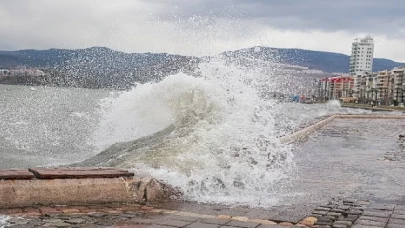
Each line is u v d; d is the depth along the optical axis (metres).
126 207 6.30
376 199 7.45
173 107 12.05
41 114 25.77
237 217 5.85
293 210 6.42
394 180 9.45
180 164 8.18
